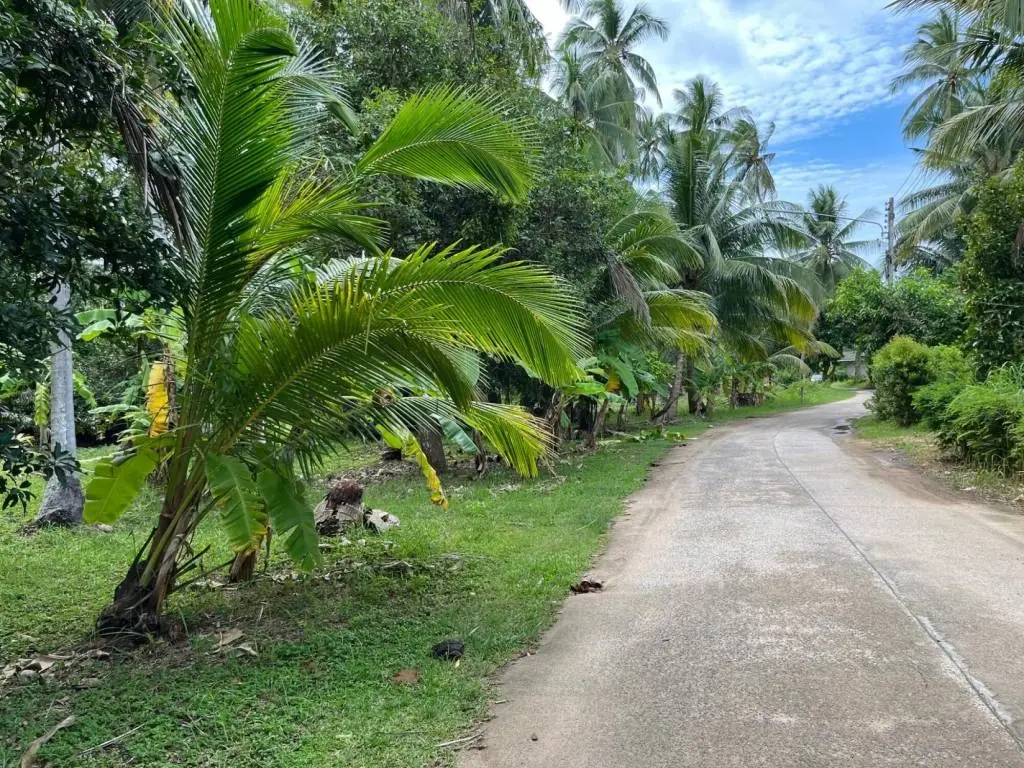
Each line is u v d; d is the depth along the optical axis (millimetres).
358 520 8031
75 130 4188
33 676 4344
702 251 23328
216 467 4531
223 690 3902
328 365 4676
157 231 4812
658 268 16375
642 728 3389
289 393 4750
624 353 16156
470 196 11375
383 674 4094
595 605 5211
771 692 3670
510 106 12180
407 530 8055
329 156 8094
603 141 28984
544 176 12359
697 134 25234
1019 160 12766
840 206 45969
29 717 3742
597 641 4496
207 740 3385
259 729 3479
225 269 4668
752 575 5676
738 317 25594
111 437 18641
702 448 15930
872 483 9953
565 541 7262
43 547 7844
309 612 5297
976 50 12102
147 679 4164
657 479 11578
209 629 5070
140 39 4219
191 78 4367
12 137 4012
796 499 8844
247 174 4520
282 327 4621
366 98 10961
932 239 31953
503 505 9539
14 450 3740
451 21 13586
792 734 3264
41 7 3750
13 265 3842
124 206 4121
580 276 14016
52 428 9094
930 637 4270
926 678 3744
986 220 12812
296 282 5273
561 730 3408
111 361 11750
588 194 13141
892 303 21719
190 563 5320
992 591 5059
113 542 8055
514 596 5492
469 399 4781
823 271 43844
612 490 10344
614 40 32125
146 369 9570
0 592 6141
